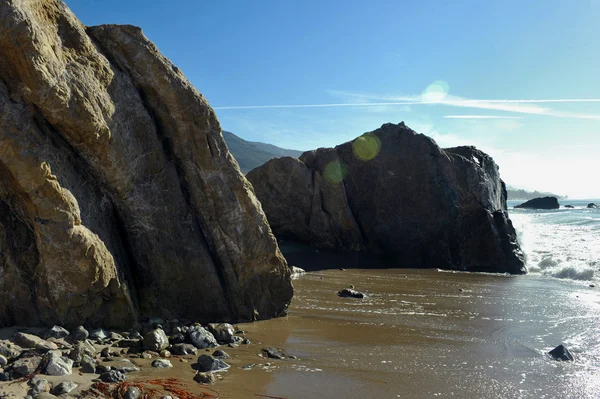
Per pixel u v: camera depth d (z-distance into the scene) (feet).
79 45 22.29
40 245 20.21
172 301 26.20
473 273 57.06
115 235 24.89
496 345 25.16
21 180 19.44
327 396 17.54
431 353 23.47
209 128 26.99
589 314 33.01
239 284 28.22
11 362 16.96
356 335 26.58
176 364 19.72
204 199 27.32
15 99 19.54
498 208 73.92
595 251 63.52
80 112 20.95
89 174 23.13
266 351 22.59
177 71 26.43
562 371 21.02
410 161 68.74
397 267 61.67
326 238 73.72
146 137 25.32
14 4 18.67
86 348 18.99
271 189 77.10
